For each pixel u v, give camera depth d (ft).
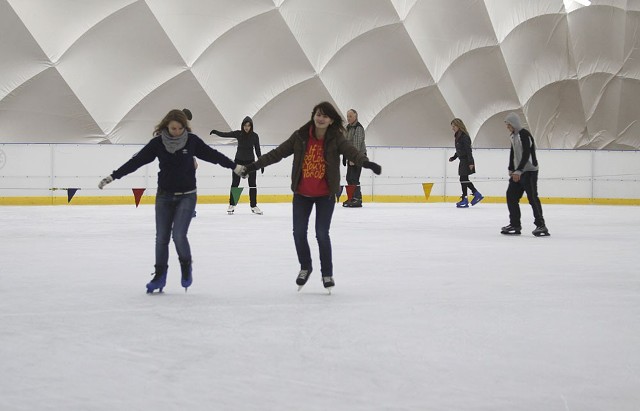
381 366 17.93
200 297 27.27
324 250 28.17
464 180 91.71
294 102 117.08
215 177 100.78
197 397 15.51
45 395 15.58
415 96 122.72
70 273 33.17
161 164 27.76
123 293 28.02
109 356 18.75
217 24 111.45
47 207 86.48
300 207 28.50
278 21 113.50
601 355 19.03
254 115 114.93
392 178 106.32
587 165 107.34
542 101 135.33
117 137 109.50
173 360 18.39
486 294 28.14
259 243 46.32
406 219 69.15
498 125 130.62
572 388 16.24
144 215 71.87
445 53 123.24
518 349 19.62
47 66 105.40
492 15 125.59
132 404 15.03
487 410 14.80
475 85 127.34
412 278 32.19
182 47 110.42
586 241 49.47
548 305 25.93
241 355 18.90
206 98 112.27
